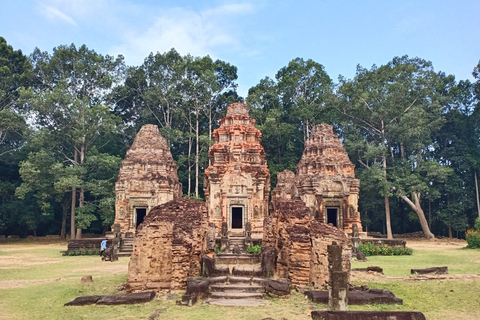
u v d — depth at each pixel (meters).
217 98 58.03
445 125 55.47
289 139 53.72
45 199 49.50
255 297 12.91
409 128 45.72
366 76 49.72
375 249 27.38
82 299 12.13
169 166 35.59
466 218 48.81
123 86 56.84
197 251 14.93
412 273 17.72
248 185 31.50
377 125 51.44
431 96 50.81
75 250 30.06
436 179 49.12
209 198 32.38
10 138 53.62
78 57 50.62
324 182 32.81
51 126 47.97
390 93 47.72
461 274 16.86
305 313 10.94
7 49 50.00
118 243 28.14
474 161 49.19
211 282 14.23
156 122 60.00
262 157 34.78
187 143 59.72
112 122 45.66
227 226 29.77
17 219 48.94
